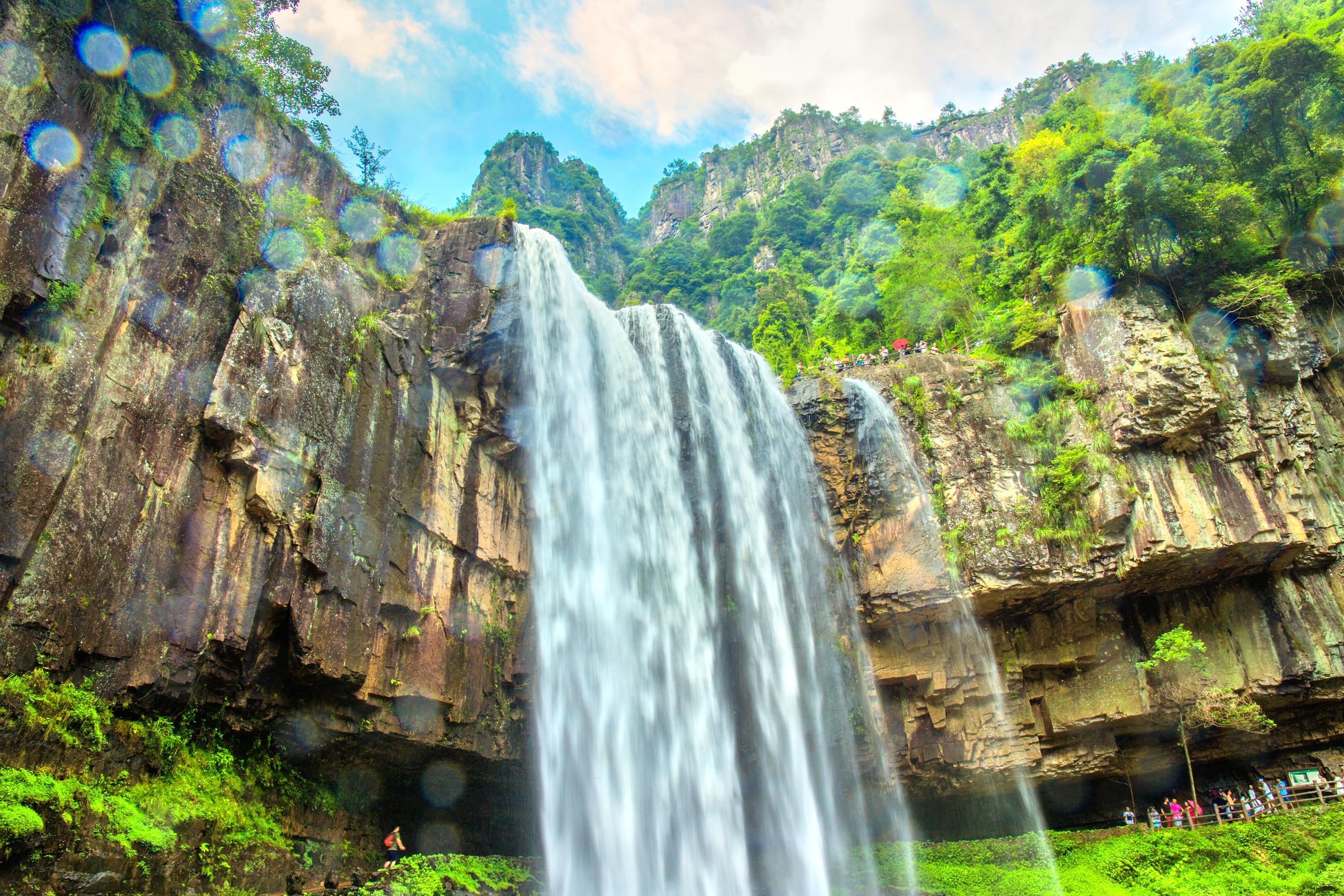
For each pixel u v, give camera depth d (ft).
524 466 77.82
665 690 79.41
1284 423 89.04
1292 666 85.30
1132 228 93.25
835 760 85.40
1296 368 89.56
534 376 78.28
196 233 53.67
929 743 86.84
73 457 42.73
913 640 89.20
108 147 48.96
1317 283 99.50
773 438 95.91
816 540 92.38
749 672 84.48
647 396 90.22
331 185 69.77
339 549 56.49
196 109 56.85
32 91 44.88
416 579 63.52
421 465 66.90
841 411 95.25
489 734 68.39
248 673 50.88
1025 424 92.32
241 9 61.16
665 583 83.20
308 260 61.52
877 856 83.35
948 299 128.67
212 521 50.34
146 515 46.73
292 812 55.72
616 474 84.28
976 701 87.04
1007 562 85.87
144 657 45.14
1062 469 87.66
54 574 41.45
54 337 43.52
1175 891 71.31
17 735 38.52
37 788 36.68
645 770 75.92
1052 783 90.43
